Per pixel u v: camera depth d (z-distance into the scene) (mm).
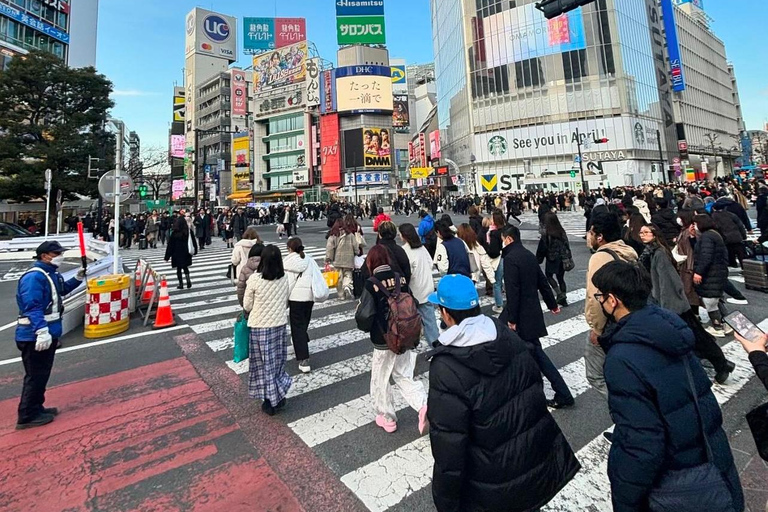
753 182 28688
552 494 1705
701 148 74938
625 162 47000
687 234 5188
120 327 6441
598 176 46906
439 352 1729
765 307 6078
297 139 68688
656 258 3770
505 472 1607
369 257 3443
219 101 77000
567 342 5281
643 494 1472
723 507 1391
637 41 51594
